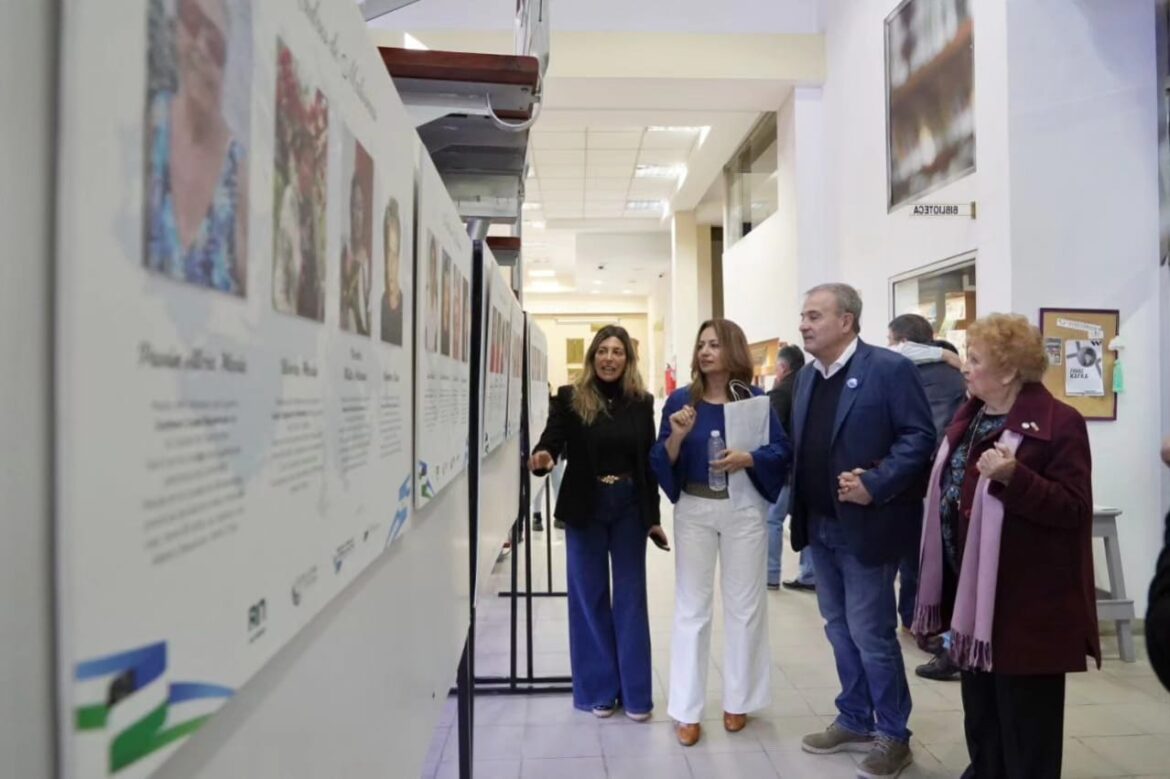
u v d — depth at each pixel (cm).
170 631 32
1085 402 324
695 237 1007
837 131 547
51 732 26
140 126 29
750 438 227
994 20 343
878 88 475
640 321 2014
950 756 220
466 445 127
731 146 740
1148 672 286
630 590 251
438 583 102
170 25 32
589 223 1141
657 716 253
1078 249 329
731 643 240
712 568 236
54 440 26
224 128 36
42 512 26
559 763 221
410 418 81
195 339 33
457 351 114
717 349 233
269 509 42
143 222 30
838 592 224
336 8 54
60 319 26
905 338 333
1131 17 331
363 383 62
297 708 50
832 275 558
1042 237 329
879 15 473
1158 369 328
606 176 891
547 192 962
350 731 63
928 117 409
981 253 353
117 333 28
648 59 567
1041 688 159
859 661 225
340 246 55
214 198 35
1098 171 330
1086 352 325
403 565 81
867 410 204
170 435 31
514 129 157
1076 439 159
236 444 38
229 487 37
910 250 432
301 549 47
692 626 234
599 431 246
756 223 734
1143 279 329
